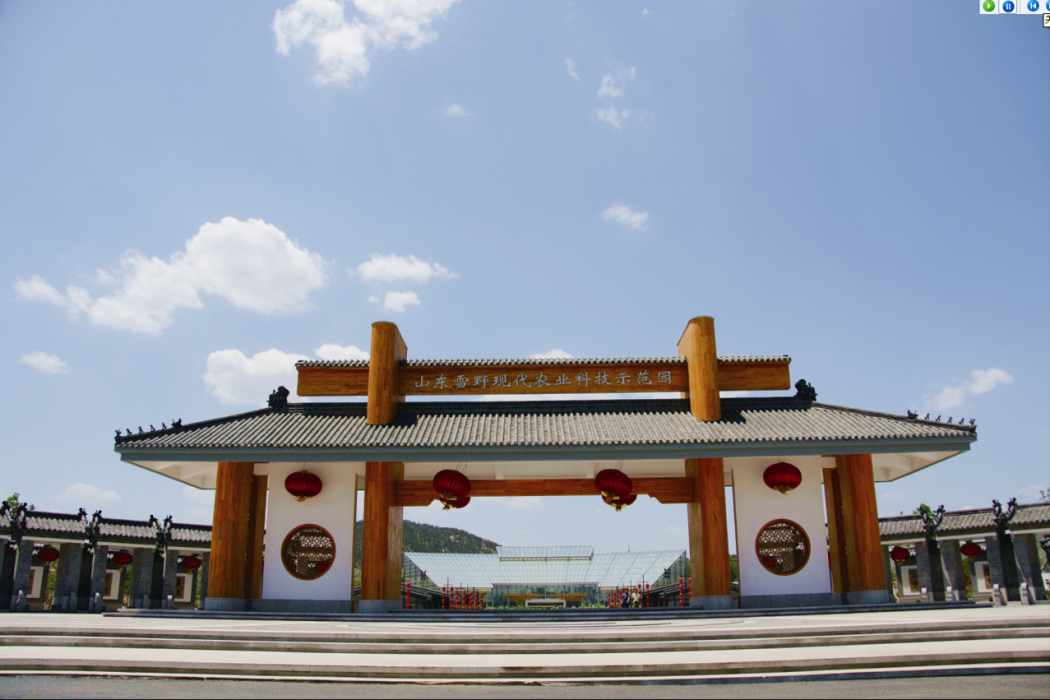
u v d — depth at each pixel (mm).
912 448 15750
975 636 9516
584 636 9773
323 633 10164
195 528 29891
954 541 26672
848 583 16672
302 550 16922
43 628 10820
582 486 18219
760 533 16797
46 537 25672
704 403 17250
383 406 17203
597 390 18109
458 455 15852
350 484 17109
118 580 30562
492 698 6941
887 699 6477
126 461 16266
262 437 16281
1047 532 23422
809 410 17797
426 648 9625
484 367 18250
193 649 10039
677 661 8508
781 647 9484
